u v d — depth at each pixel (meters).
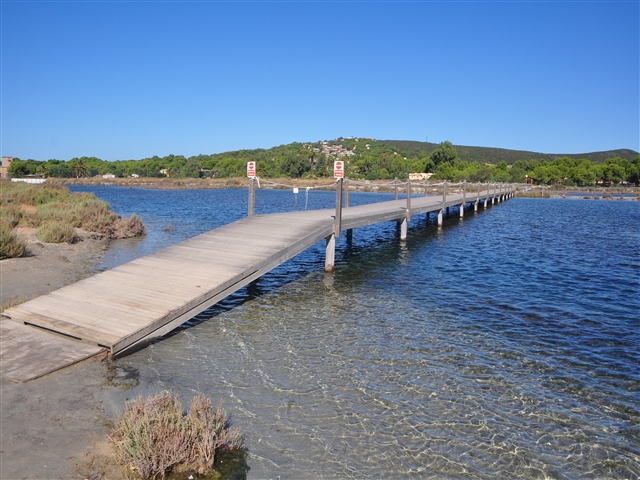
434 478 4.41
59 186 32.12
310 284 11.70
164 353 6.95
